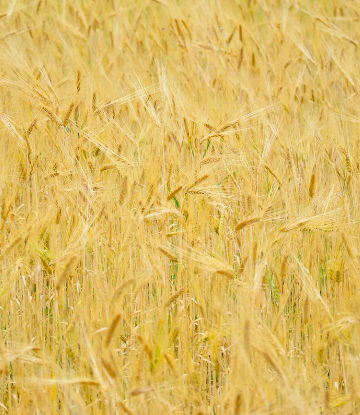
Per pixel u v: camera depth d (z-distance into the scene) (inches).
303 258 145.3
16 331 126.2
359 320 105.4
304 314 128.6
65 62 234.8
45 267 122.9
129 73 219.9
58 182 141.8
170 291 142.9
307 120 188.4
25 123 162.7
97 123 171.5
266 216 135.9
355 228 147.5
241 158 150.9
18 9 287.0
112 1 342.6
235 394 95.1
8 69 169.8
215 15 294.2
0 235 130.9
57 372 105.4
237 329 100.4
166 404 101.3
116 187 150.9
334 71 266.7
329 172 184.4
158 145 151.0
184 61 258.8
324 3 370.0
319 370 111.0
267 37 300.2
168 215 142.6
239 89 217.2
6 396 123.1
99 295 123.9
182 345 126.3
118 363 116.6
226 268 111.1
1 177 134.6
